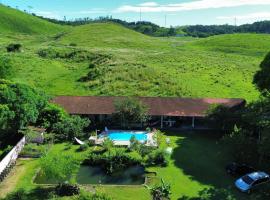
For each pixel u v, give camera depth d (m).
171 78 82.81
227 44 152.88
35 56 105.62
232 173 40.78
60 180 39.00
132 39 161.62
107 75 83.94
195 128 56.53
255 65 105.06
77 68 96.81
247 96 74.38
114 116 55.69
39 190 37.25
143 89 76.44
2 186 38.06
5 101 45.50
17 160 44.50
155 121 58.19
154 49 141.00
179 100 60.09
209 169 42.62
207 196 34.84
